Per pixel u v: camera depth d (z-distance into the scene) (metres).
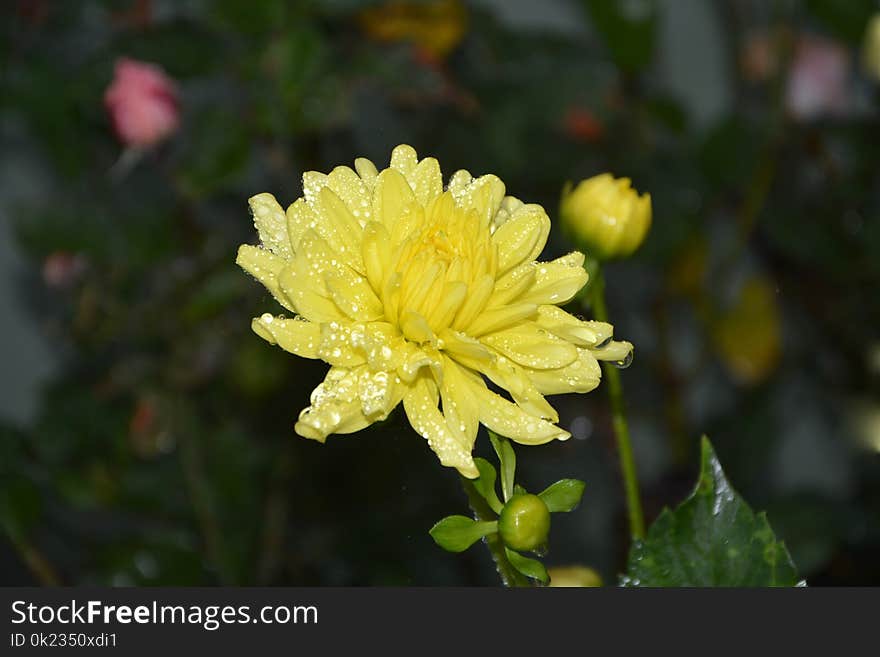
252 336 0.98
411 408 0.69
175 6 1.08
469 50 1.02
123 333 1.01
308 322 0.69
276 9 0.91
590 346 0.71
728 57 1.24
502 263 0.71
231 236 1.01
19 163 1.18
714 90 1.29
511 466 0.70
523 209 0.73
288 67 0.91
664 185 1.05
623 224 0.75
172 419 0.99
